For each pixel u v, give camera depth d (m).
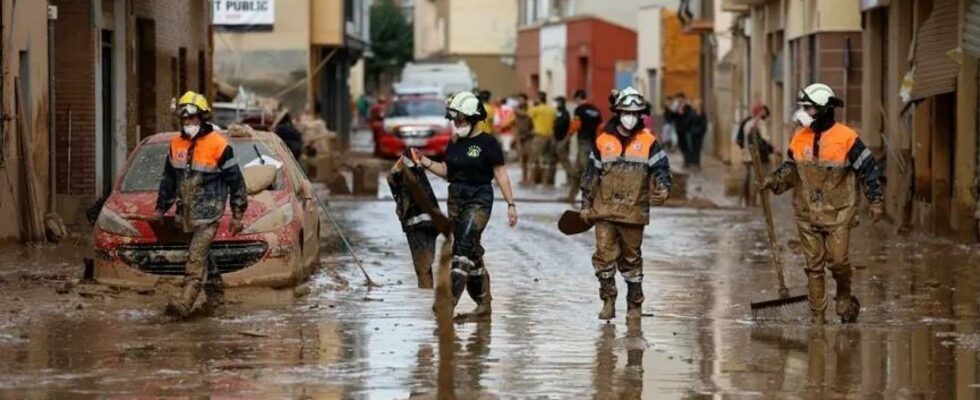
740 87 69.56
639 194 20.55
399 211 21.03
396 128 72.38
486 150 20.52
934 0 34.25
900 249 31.14
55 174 34.03
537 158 55.41
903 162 36.31
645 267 27.92
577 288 24.44
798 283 25.36
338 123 88.00
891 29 39.91
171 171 20.83
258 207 23.41
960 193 32.44
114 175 38.97
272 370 16.66
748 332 19.70
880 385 16.02
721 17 76.69
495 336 19.23
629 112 20.39
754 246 32.12
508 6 128.62
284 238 23.20
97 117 36.06
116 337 18.95
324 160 52.44
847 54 49.03
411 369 16.77
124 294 22.45
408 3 172.50
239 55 68.62
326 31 71.94
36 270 25.81
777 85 60.53
